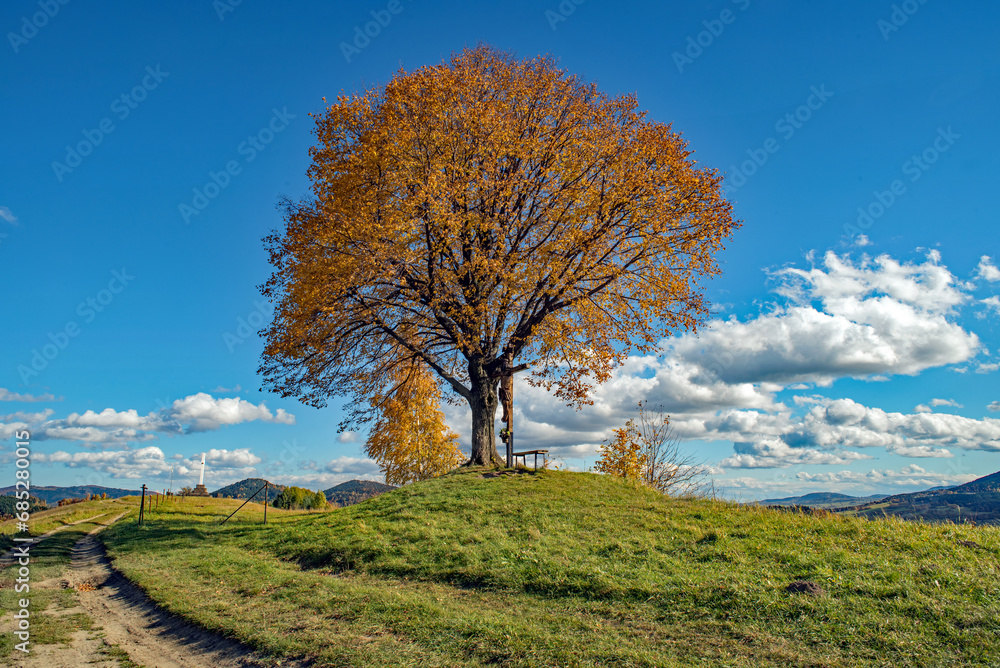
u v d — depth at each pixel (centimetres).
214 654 716
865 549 870
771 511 1208
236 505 3198
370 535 1248
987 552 802
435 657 629
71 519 2584
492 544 1105
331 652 657
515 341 1928
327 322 1788
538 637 652
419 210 1750
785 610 670
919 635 575
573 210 1805
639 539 1055
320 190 1809
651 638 646
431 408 2862
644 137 1839
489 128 1800
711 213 1731
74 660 702
